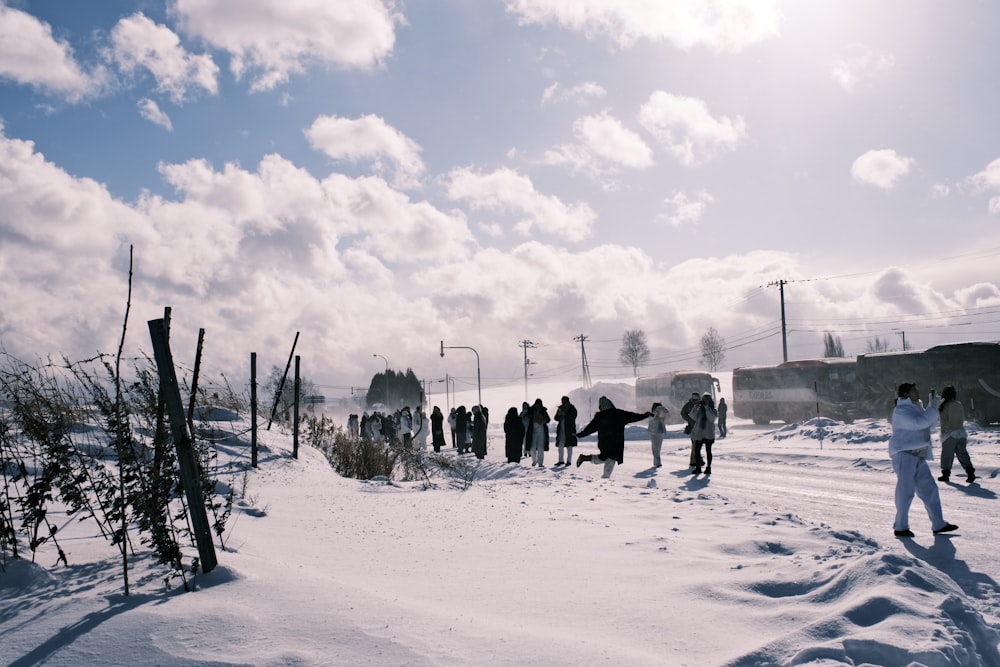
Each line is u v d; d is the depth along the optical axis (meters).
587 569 4.82
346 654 2.70
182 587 3.57
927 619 3.32
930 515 7.45
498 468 17.23
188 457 3.88
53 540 4.32
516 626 3.31
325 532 6.24
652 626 3.49
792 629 3.46
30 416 4.27
